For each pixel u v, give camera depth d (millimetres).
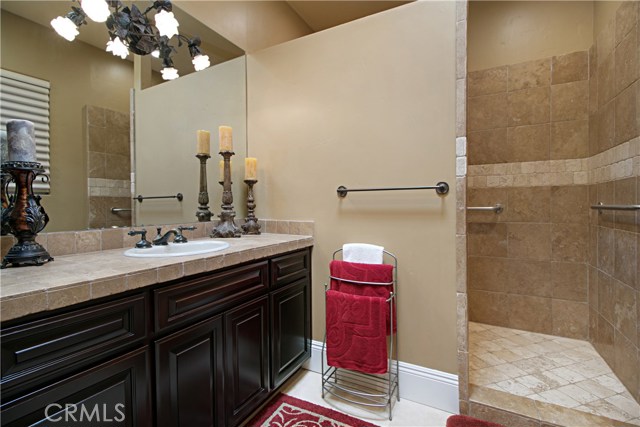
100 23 1366
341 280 1673
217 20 1954
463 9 1477
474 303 2566
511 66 2400
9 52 1104
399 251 1644
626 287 1607
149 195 1589
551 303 2307
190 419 1088
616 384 1640
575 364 1864
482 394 1546
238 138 2102
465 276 1495
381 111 1680
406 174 1619
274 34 2457
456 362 1512
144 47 1543
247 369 1370
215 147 1965
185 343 1074
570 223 2234
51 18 1209
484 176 2508
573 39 2201
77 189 1290
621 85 1662
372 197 1714
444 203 1535
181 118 1759
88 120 1332
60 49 1238
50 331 744
